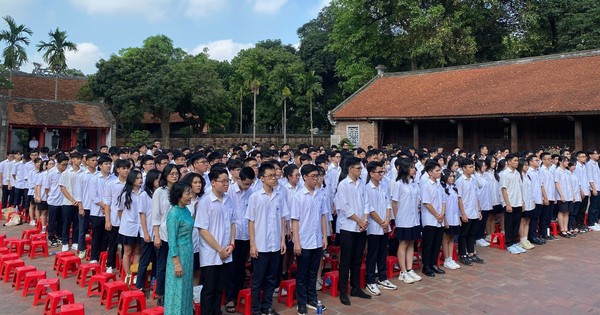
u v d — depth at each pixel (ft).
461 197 25.59
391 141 78.54
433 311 18.49
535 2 94.22
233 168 20.02
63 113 85.56
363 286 21.76
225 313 18.54
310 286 18.69
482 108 62.54
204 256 16.57
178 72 96.22
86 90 102.68
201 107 107.45
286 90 121.60
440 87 76.18
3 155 76.69
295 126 144.87
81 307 16.15
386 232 21.63
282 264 21.07
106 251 24.40
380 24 99.60
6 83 84.07
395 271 24.14
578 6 88.94
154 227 18.79
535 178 30.83
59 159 28.94
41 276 20.29
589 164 36.63
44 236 27.71
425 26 87.71
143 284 20.40
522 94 62.23
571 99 55.52
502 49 101.04
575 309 18.70
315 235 18.61
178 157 26.17
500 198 31.27
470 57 90.63
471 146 68.74
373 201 20.93
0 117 77.30
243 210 19.79
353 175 20.08
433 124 73.05
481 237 30.66
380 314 18.20
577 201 34.06
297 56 146.30
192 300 15.81
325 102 147.33
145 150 35.76
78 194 26.35
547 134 61.31
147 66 94.79
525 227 29.73
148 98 94.32
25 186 38.17
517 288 21.36
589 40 84.23
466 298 20.04
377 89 85.76
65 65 107.14
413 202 22.56
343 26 102.22
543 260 26.45
